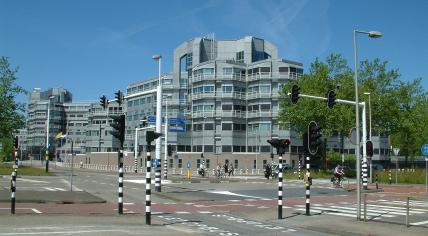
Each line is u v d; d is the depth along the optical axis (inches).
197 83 3718.0
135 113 4365.2
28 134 6530.5
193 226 603.2
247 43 3937.0
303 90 2281.0
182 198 989.8
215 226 610.9
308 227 611.8
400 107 2471.7
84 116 6545.3
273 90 3560.5
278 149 701.9
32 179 1582.2
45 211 703.1
